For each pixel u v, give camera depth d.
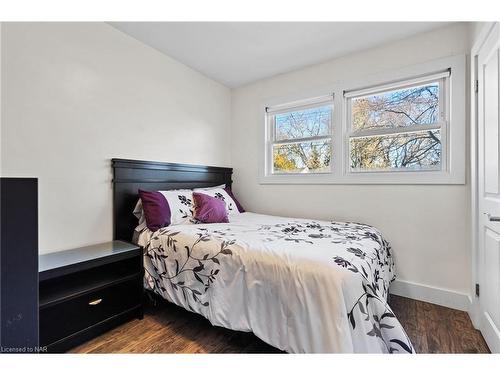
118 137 2.07
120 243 1.93
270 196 2.97
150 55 2.31
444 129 2.02
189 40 2.20
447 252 1.98
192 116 2.76
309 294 1.10
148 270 1.81
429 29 2.00
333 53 2.39
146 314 1.83
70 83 1.77
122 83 2.09
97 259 1.55
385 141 2.31
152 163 2.31
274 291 1.21
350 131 2.46
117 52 2.05
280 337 1.18
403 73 2.13
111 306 1.70
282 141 2.94
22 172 1.54
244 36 2.13
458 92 1.91
